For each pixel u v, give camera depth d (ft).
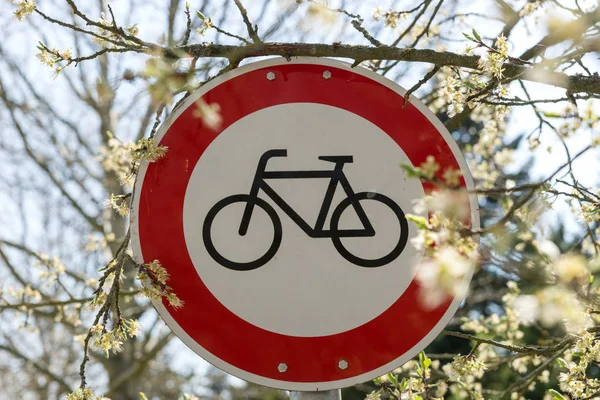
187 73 5.98
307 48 8.92
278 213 8.14
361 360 7.85
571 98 9.44
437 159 8.24
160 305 7.91
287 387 7.80
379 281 7.98
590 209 9.71
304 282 7.97
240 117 8.35
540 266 5.57
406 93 8.38
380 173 8.24
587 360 9.61
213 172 8.22
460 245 6.01
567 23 6.49
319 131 8.34
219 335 7.89
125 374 26.94
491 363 15.44
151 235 8.09
